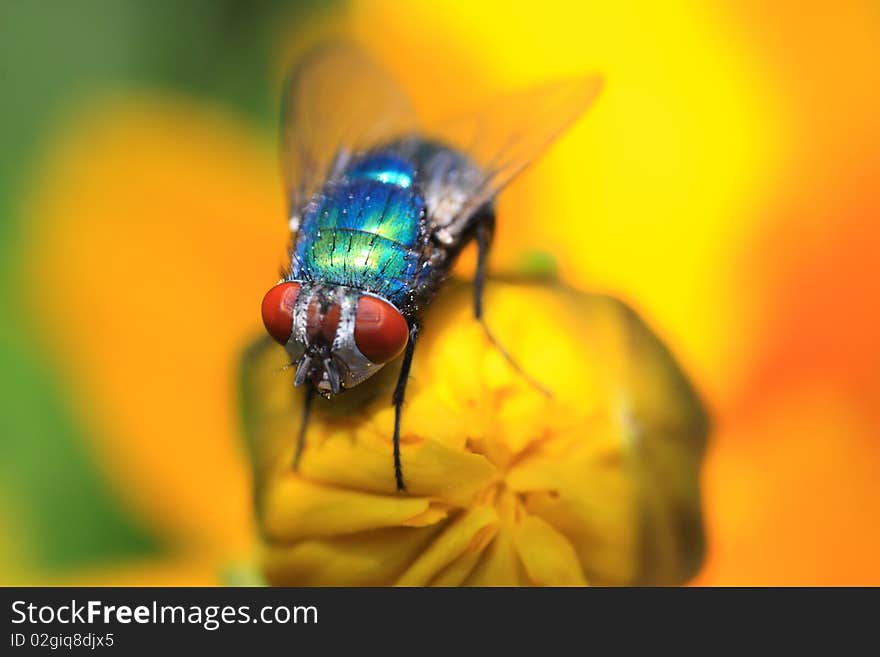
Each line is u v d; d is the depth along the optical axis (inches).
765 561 3.6
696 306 3.7
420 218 3.5
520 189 3.8
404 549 3.5
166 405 3.8
